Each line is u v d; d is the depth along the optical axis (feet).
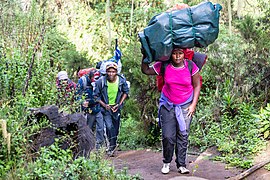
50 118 16.40
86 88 25.27
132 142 28.32
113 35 51.93
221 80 27.20
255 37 26.25
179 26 17.89
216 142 23.82
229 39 27.45
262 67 26.27
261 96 26.17
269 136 22.36
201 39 18.02
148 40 17.95
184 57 18.83
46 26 24.63
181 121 18.90
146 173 19.53
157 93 26.91
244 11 42.93
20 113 15.74
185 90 18.92
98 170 15.28
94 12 54.44
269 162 19.15
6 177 13.55
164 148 19.25
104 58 51.49
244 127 23.90
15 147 14.66
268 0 31.48
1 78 17.62
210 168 20.39
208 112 26.14
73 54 37.04
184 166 19.51
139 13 50.21
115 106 25.18
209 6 18.15
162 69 19.03
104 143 24.09
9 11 24.56
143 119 27.89
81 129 17.08
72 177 14.35
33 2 25.67
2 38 21.47
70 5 54.03
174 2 48.32
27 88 18.39
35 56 20.84
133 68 27.30
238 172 19.61
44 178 13.93
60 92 21.09
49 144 16.07
